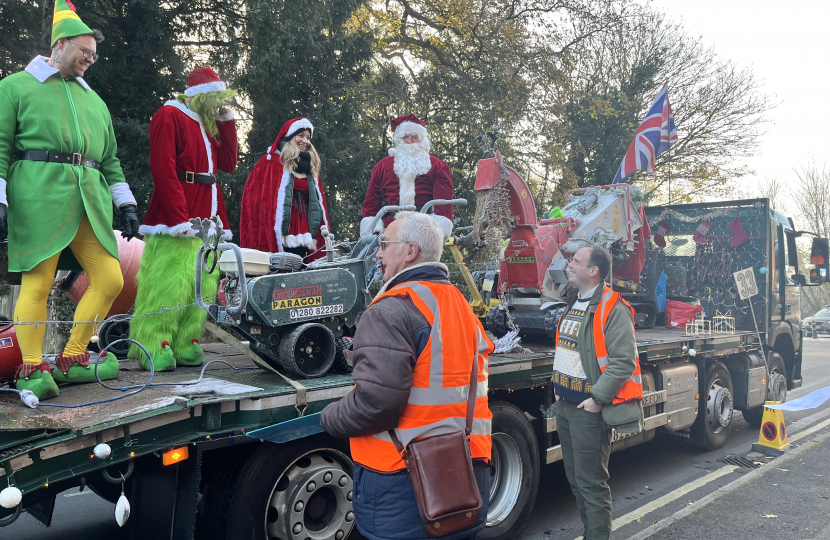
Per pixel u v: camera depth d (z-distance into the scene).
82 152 2.79
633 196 6.46
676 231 7.92
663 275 7.06
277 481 2.65
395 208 3.55
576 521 4.27
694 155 19.67
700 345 5.81
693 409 5.64
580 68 18.53
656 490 4.94
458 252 4.63
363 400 1.80
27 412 2.21
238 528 2.53
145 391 2.59
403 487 1.85
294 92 11.52
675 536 3.90
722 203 7.46
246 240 3.99
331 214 11.72
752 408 6.87
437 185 4.56
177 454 2.32
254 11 10.44
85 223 2.83
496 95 15.34
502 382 3.66
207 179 3.66
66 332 6.14
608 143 18.48
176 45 11.27
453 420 1.90
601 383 3.06
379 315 1.87
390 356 1.81
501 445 3.69
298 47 10.95
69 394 2.58
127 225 3.06
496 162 4.58
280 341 3.03
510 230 4.74
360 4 12.48
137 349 3.42
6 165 2.57
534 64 16.48
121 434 2.14
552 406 4.15
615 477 5.32
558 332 3.50
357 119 12.66
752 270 6.74
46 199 2.62
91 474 2.28
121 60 10.11
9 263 2.61
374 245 3.41
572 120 18.34
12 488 1.78
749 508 4.43
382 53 15.38
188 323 3.49
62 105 2.73
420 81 15.54
